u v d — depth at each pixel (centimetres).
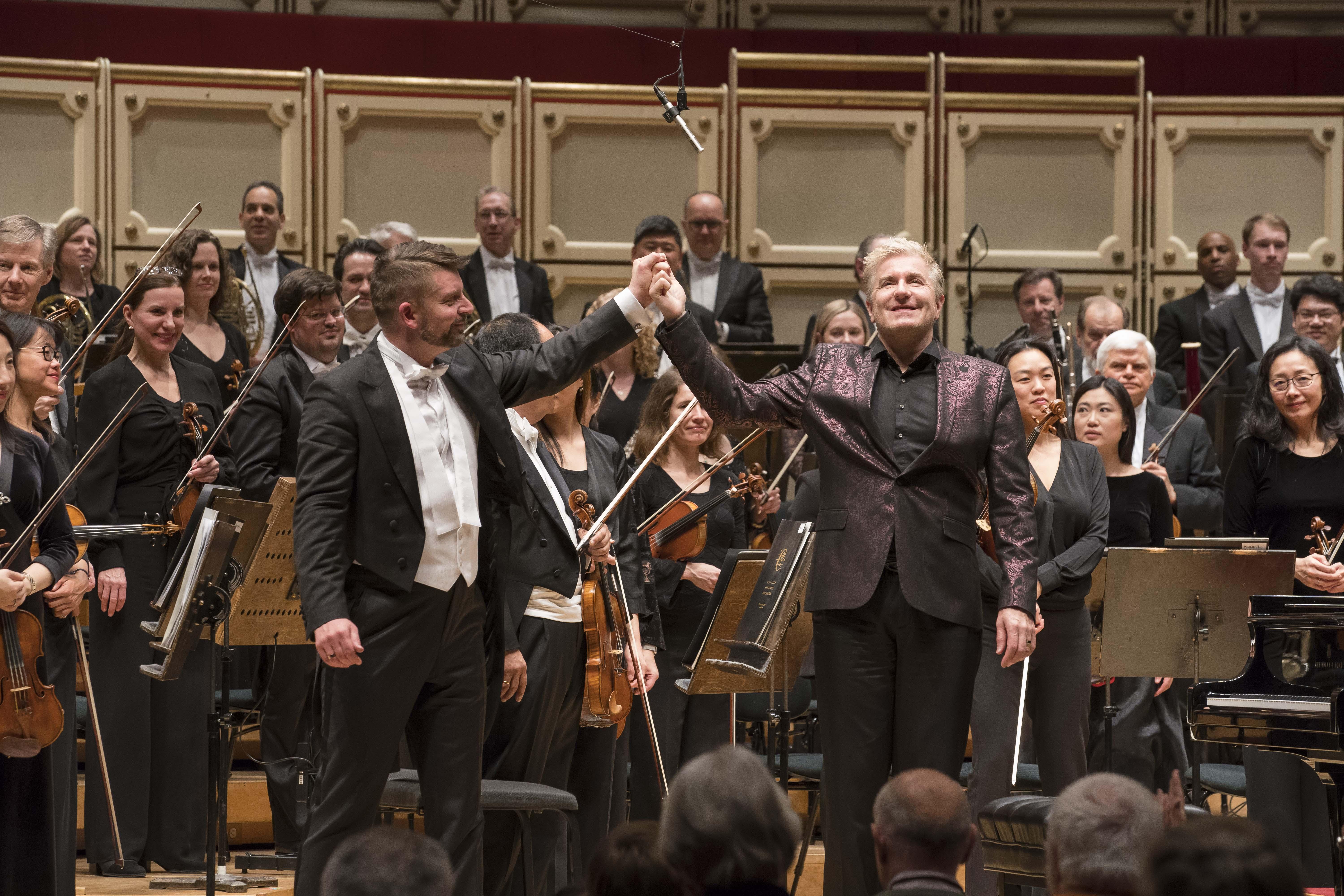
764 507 1467
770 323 2033
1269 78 2314
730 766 522
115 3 2180
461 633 890
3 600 952
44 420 1146
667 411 1359
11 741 958
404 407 873
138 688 1339
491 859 1075
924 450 883
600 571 1084
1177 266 2261
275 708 1388
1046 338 1747
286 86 2131
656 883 522
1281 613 1006
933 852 600
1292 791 1295
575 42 2241
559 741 1101
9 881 990
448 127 2177
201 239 1514
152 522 1340
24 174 2053
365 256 1631
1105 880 557
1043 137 2247
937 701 873
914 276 905
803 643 1262
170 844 1330
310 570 844
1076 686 1227
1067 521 1263
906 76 2269
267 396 1380
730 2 2334
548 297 2020
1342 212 2253
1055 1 2367
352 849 499
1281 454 1328
